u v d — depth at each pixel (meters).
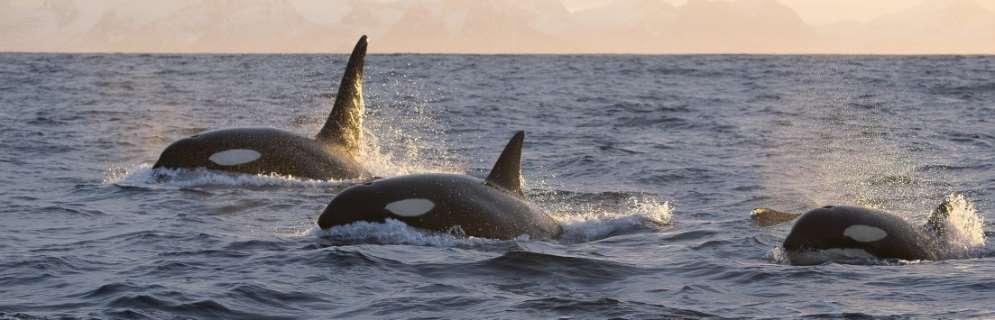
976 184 56.31
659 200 51.06
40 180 55.16
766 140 83.12
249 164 53.16
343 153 56.41
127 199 47.75
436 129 93.94
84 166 62.66
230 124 98.19
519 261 33.50
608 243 38.22
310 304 27.94
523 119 104.88
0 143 74.75
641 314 26.58
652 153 72.50
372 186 39.00
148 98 133.12
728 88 168.00
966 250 35.72
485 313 26.83
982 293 28.64
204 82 179.00
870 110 116.75
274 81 186.38
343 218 38.31
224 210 45.00
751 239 38.28
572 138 84.31
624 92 156.25
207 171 52.91
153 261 33.38
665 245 37.62
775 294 29.14
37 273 31.31
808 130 92.31
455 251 35.31
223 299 28.08
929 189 54.97
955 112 113.56
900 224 34.78
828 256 33.81
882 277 30.98
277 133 54.97
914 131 90.81
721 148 76.56
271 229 40.28
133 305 27.30
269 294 28.81
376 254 34.19
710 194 53.34
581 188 55.38
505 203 39.56
